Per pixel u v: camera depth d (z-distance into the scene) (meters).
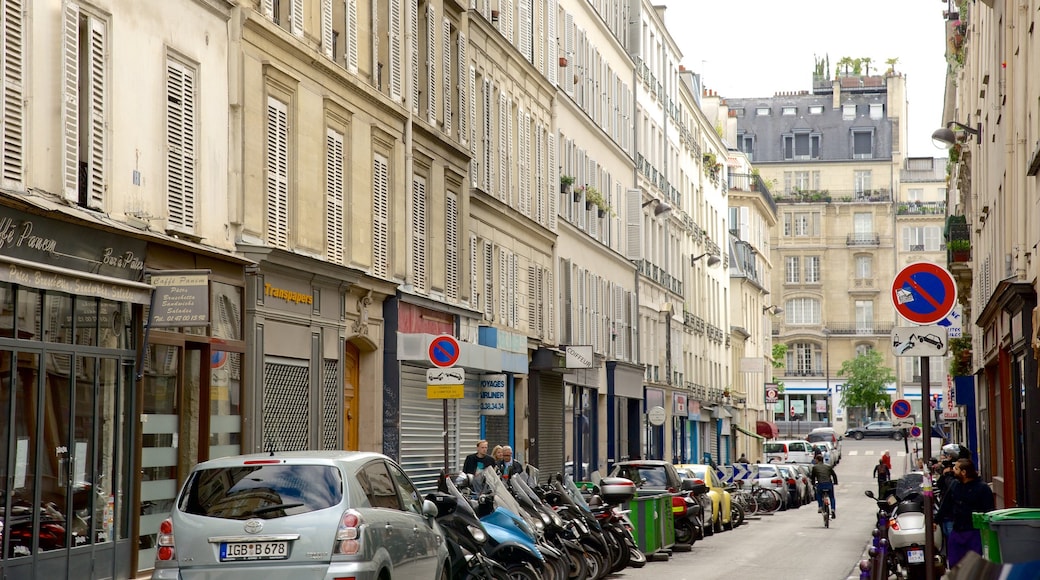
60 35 16.00
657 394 58.72
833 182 140.25
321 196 24.06
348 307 25.44
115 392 17.28
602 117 49.97
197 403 19.58
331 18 24.67
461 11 32.50
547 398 40.66
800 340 138.38
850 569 23.44
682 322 67.12
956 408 45.88
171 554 12.24
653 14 59.47
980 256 37.62
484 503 17.31
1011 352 26.53
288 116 22.89
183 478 19.17
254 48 21.56
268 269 21.80
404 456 28.11
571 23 44.94
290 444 22.75
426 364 29.08
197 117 19.78
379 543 12.58
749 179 102.25
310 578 12.04
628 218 53.75
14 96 15.00
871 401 129.50
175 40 19.14
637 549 22.55
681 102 68.00
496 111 35.81
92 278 15.90
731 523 36.59
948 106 54.72
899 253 137.38
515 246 37.72
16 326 15.05
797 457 79.81
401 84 28.19
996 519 12.46
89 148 16.67
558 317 42.56
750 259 99.25
